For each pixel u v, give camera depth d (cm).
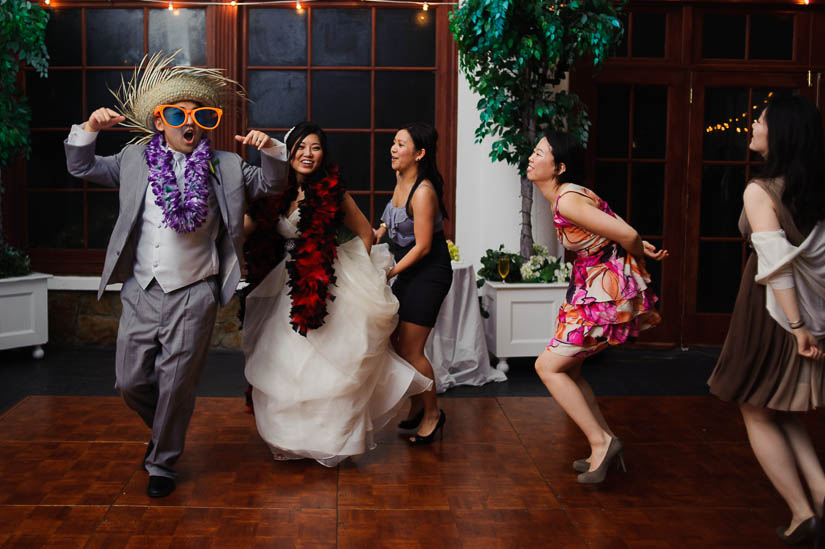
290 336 312
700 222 583
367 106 562
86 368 489
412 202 335
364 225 327
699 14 570
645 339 585
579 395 304
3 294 490
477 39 484
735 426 387
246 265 319
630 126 575
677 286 584
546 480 311
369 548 249
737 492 301
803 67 571
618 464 322
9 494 288
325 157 313
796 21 570
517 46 473
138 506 279
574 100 497
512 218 543
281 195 310
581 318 299
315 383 308
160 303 281
